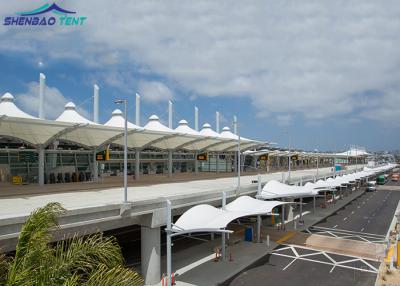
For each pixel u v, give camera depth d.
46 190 29.91
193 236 36.00
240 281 23.12
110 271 7.41
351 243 33.34
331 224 42.91
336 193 74.00
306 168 110.88
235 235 36.09
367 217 48.16
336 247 31.89
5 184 35.09
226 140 54.47
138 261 26.72
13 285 6.80
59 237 17.23
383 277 23.77
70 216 17.28
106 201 23.48
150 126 63.06
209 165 76.56
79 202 22.72
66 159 42.00
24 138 31.03
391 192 80.50
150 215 21.70
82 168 43.97
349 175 77.06
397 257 26.20
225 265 25.97
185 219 23.50
